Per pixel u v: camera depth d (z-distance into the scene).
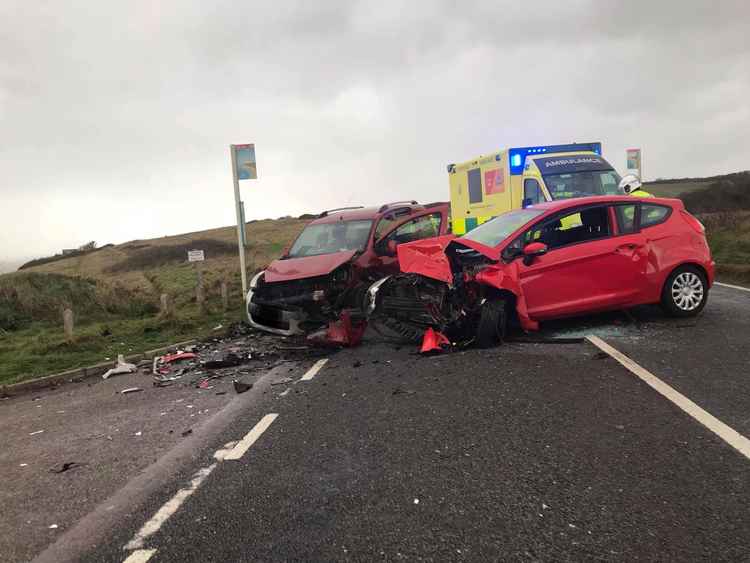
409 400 5.63
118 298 17.58
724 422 4.43
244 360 8.55
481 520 3.25
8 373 9.24
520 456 4.09
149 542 3.31
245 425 5.42
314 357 8.23
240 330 11.39
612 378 5.72
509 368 6.37
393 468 4.05
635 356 6.39
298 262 9.47
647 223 7.89
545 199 12.06
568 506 3.34
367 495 3.66
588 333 7.57
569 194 12.07
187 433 5.40
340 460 4.29
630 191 11.30
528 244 7.43
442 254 7.48
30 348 11.04
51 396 7.90
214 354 9.39
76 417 6.52
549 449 4.17
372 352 8.08
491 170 14.58
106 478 4.46
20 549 3.40
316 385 6.62
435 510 3.40
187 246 73.75
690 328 7.48
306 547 3.09
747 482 3.50
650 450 4.03
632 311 8.62
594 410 4.90
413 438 4.61
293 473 4.12
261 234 82.19
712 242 18.05
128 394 7.42
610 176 12.39
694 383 5.39
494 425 4.75
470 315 7.39
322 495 3.72
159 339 11.47
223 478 4.16
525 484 3.65
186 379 7.88
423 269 7.45
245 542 3.20
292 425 5.25
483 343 7.33
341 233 10.32
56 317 15.38
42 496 4.21
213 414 5.96
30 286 17.61
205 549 3.16
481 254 7.57
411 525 3.25
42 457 5.16
